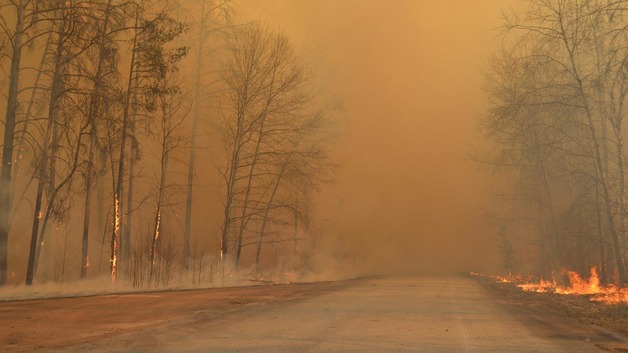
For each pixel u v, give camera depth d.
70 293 16.89
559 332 9.18
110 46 20.03
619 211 20.73
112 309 12.32
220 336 8.34
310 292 19.36
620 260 19.84
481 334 8.80
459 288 23.66
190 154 28.47
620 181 19.91
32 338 8.12
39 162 19.39
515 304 15.42
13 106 18.36
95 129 19.70
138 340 7.94
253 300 15.33
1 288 16.91
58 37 20.09
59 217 19.47
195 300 15.03
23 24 18.88
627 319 11.20
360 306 13.59
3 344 7.59
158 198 24.94
